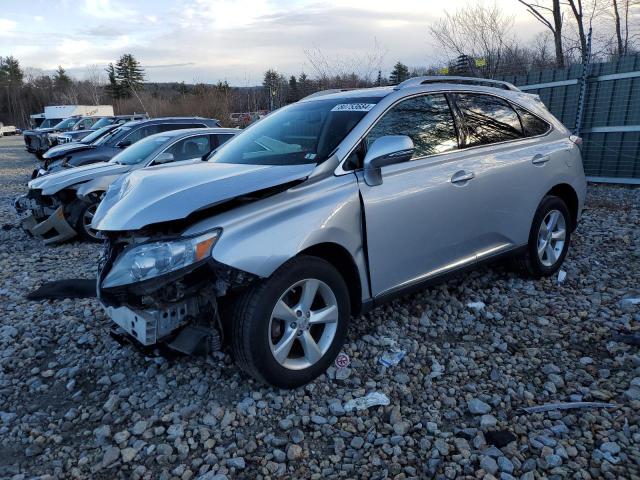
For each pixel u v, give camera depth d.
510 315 4.22
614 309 4.24
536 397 3.12
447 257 3.99
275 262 2.93
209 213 2.99
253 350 2.96
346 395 3.20
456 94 4.23
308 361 3.24
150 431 2.95
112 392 3.34
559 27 14.38
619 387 3.13
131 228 2.95
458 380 3.36
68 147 11.56
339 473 2.60
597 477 2.46
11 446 2.92
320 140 3.63
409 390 3.22
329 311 3.28
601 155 9.99
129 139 11.23
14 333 4.23
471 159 4.09
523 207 4.50
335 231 3.23
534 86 10.89
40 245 7.36
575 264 5.30
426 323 4.08
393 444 2.78
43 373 3.61
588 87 9.95
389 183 3.53
